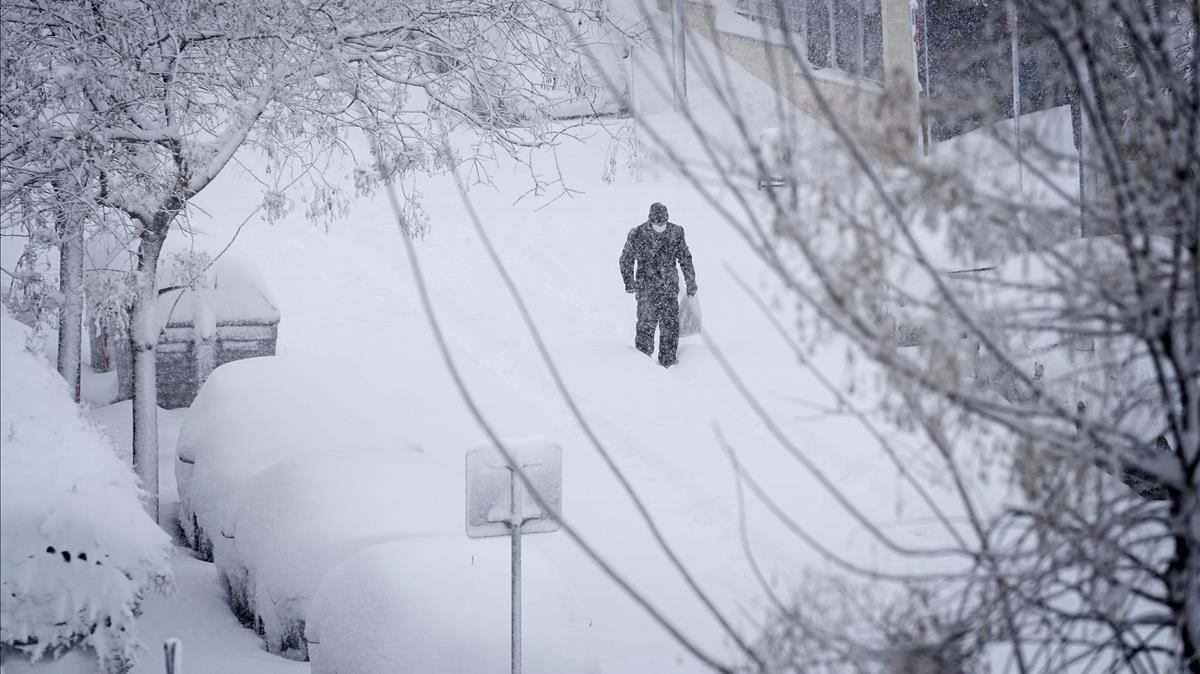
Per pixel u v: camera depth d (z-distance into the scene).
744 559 21.52
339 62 22.89
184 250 24.44
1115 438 7.05
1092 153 7.51
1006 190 7.18
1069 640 6.98
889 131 6.90
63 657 12.20
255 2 22.19
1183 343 7.09
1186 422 6.87
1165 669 7.75
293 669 16.05
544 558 14.98
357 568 14.52
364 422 22.16
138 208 22.67
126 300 22.66
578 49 26.59
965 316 6.70
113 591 12.13
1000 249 7.03
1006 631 6.89
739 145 6.91
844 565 7.02
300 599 16.27
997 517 6.96
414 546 14.84
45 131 20.72
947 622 6.90
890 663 6.69
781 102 6.77
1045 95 7.75
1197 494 6.79
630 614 19.23
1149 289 6.89
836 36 56.34
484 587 13.88
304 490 17.64
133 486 13.50
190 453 22.80
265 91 23.08
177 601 19.17
